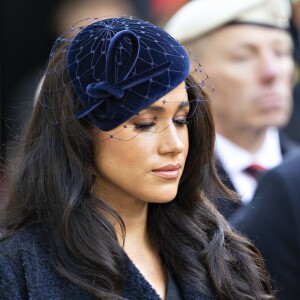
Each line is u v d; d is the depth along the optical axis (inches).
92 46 314.3
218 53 532.1
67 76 317.4
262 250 424.2
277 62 530.3
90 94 305.1
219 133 526.0
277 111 528.7
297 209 426.6
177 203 341.4
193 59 339.3
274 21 535.2
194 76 333.7
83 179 315.9
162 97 308.8
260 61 529.3
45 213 318.3
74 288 306.2
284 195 429.1
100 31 316.8
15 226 322.3
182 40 541.6
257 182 492.7
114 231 316.2
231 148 522.3
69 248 310.7
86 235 311.3
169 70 310.8
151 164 310.7
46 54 682.2
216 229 342.6
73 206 313.0
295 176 433.1
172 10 668.7
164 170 312.7
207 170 342.6
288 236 423.2
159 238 334.6
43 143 323.9
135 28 316.5
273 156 529.7
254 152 524.7
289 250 423.2
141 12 654.5
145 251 331.0
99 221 314.3
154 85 307.9
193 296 324.8
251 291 339.0
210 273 330.3
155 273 329.1
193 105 333.4
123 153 310.7
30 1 698.8
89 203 315.6
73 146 316.5
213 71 530.6
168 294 324.2
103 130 309.4
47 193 318.3
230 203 431.8
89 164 316.8
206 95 336.2
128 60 307.1
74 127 314.8
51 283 307.0
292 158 441.4
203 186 345.4
